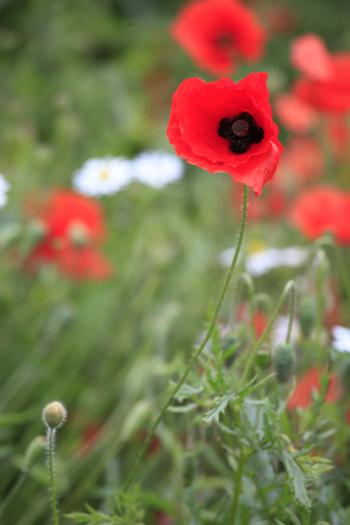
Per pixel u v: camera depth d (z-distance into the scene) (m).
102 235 1.74
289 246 2.07
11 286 1.73
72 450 1.58
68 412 1.65
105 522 1.32
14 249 1.72
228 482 1.42
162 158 1.86
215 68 2.04
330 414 1.36
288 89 3.18
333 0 3.61
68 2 2.82
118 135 2.34
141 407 1.48
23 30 2.70
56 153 1.97
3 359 1.67
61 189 2.00
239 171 1.22
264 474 1.36
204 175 2.26
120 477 1.56
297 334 1.46
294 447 1.33
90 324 1.73
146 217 1.92
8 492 1.52
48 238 1.72
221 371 1.28
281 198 2.25
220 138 1.25
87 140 2.31
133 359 1.66
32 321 1.72
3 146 2.02
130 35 2.91
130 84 2.69
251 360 1.30
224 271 1.84
